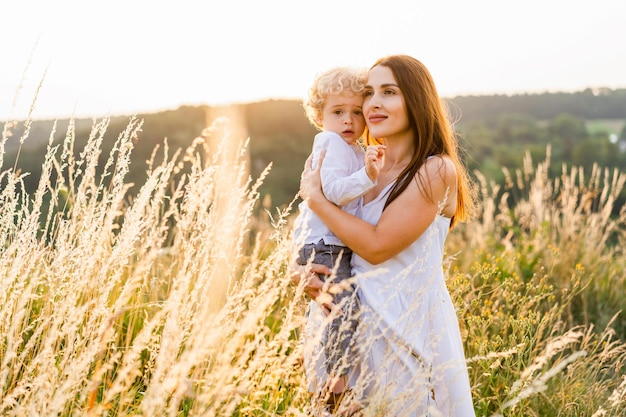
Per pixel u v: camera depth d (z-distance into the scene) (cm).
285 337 214
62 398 180
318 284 249
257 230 450
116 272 220
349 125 287
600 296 539
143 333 202
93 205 231
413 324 225
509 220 716
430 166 249
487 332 378
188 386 184
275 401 254
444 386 241
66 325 209
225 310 213
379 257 243
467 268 562
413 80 260
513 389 216
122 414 200
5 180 227
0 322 214
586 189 696
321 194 256
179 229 244
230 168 233
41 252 230
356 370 244
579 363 349
